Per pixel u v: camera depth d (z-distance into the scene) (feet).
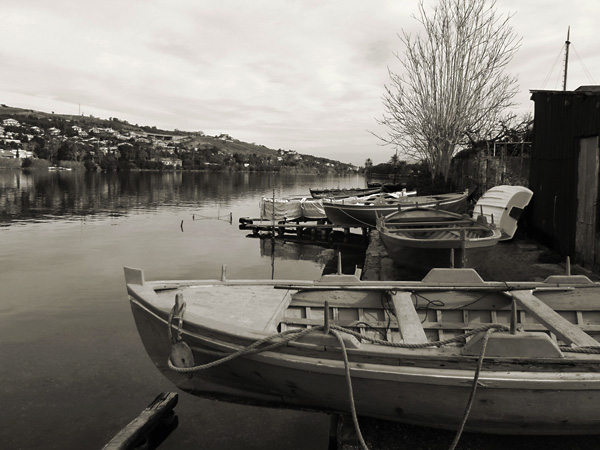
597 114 29.12
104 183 219.20
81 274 42.39
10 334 25.66
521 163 59.16
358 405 12.87
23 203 117.80
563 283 16.96
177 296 13.94
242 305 16.34
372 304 17.48
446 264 28.96
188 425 16.53
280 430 16.24
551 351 11.39
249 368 13.46
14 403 17.85
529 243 41.06
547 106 38.55
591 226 30.35
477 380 10.92
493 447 12.76
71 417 16.88
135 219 89.35
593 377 11.14
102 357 22.38
